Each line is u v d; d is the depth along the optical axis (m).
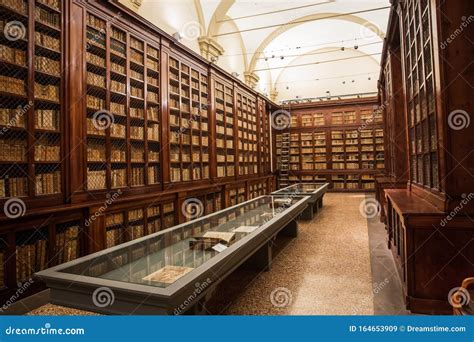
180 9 7.39
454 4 2.72
